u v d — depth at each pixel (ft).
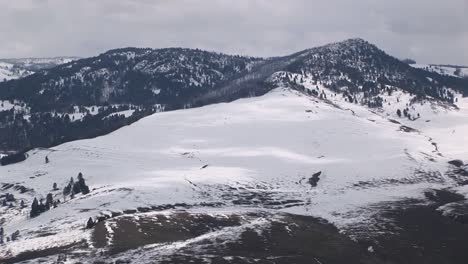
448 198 591.37
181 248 380.78
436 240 443.32
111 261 344.08
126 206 544.62
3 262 363.76
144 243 401.90
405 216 514.68
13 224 581.12
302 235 443.73
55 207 591.78
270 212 544.62
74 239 412.57
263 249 394.32
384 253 411.13
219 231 444.96
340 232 467.11
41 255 374.84
